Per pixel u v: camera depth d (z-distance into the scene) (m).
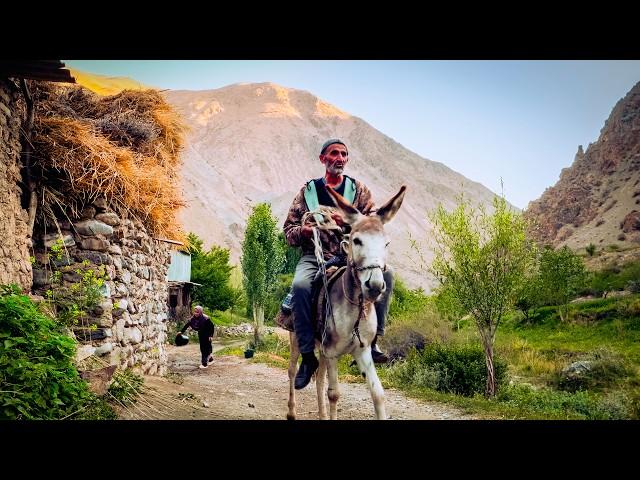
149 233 10.24
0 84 6.19
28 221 7.08
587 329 26.36
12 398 4.33
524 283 11.40
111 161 7.75
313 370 5.12
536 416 8.38
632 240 98.62
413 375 12.36
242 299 47.25
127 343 8.50
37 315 5.11
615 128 142.38
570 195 130.88
